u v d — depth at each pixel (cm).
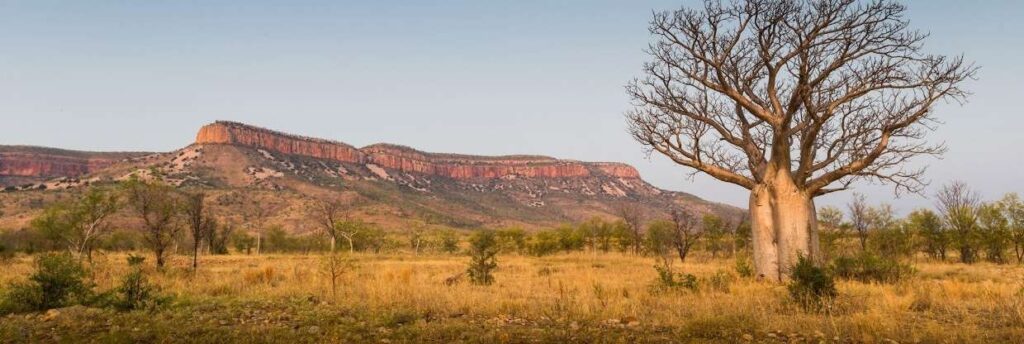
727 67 1717
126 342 662
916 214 3334
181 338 682
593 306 943
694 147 1758
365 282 1388
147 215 2092
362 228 5594
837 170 1588
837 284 1375
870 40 1566
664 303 1023
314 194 13712
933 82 1544
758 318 816
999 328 760
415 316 850
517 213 18250
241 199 11825
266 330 731
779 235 1602
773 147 1633
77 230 2731
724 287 1330
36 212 9288
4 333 714
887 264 1582
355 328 748
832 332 721
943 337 679
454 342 667
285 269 2123
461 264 2842
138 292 1031
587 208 19162
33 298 982
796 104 1552
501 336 685
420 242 5894
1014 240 2902
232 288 1361
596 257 3900
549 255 4684
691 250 4191
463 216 15888
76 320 814
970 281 1622
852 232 3459
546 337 691
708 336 707
